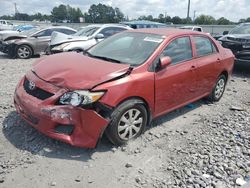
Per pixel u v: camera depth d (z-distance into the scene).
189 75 5.11
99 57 4.76
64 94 3.71
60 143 4.13
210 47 5.95
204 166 3.86
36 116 3.82
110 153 4.00
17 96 4.30
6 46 13.29
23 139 4.21
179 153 4.16
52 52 10.37
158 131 4.82
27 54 13.41
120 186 3.37
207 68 5.62
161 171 3.70
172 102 4.91
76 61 4.43
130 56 4.62
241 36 9.97
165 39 4.83
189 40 5.32
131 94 4.02
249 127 5.21
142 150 4.16
